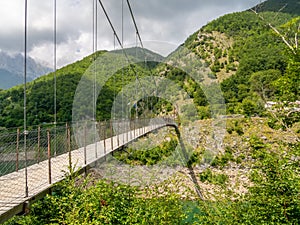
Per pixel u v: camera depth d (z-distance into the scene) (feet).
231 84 103.14
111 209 17.80
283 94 24.16
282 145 22.04
